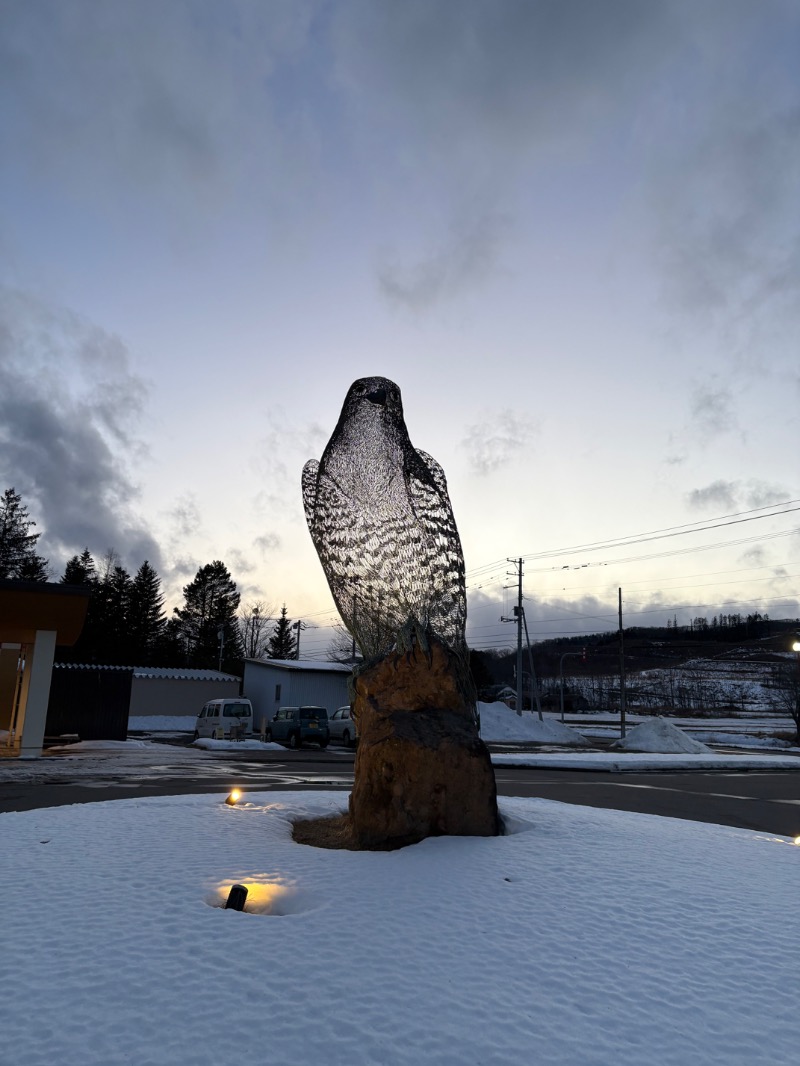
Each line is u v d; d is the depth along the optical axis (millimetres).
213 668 72625
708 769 23625
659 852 7086
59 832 7234
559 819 8477
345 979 3748
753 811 12938
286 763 20156
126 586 69938
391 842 6941
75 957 3949
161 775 15742
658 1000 3715
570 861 6406
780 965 4246
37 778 14828
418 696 7566
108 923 4473
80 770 16672
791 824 11570
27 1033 3145
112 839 6859
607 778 19000
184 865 5836
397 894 5230
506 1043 3197
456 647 7895
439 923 4660
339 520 7730
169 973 3758
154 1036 3135
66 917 4578
